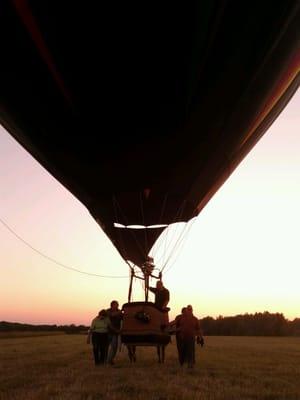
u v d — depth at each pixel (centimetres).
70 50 1049
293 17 1092
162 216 1655
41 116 1286
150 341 1372
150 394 880
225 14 1012
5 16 972
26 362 1661
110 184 1515
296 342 4641
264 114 1455
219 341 4872
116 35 1009
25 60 1097
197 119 1305
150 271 1706
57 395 876
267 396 899
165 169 1448
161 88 1153
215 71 1173
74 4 936
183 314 1383
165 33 1008
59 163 1473
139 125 1272
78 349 2670
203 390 941
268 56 1186
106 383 1018
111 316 1423
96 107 1216
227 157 1538
